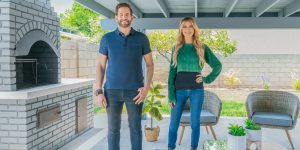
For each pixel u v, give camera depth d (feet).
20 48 11.14
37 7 12.41
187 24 10.46
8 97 10.68
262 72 32.76
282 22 17.99
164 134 16.39
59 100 13.47
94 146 14.02
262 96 15.60
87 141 14.74
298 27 17.92
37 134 11.74
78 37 32.71
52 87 12.44
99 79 8.67
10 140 11.10
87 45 23.66
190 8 18.88
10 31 10.66
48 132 12.59
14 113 11.00
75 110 15.23
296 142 15.01
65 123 14.16
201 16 20.24
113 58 8.31
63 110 13.89
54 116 12.80
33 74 14.35
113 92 8.35
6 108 11.03
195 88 10.55
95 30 33.60
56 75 14.24
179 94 10.73
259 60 32.68
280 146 9.37
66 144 14.14
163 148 13.93
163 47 29.71
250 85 32.99
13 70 10.93
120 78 8.28
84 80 16.05
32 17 12.03
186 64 10.56
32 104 11.34
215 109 14.34
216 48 30.30
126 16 8.17
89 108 17.13
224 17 18.40
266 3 15.81
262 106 15.58
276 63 32.53
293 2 16.79
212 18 18.43
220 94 30.78
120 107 8.57
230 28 18.37
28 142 11.12
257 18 18.13
